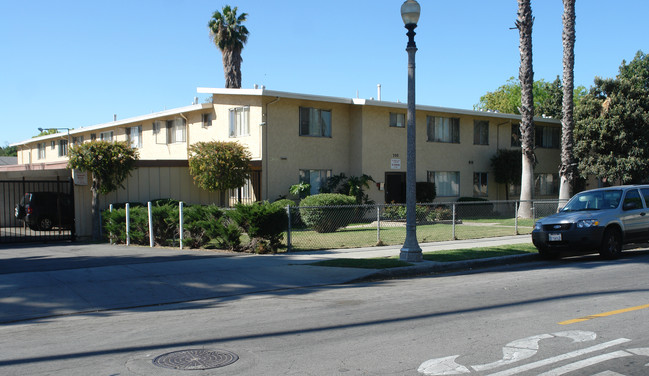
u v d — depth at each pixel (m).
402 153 27.27
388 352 5.73
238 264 12.01
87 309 8.46
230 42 34.50
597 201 13.97
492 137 31.44
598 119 28.72
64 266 11.79
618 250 13.26
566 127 25.39
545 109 52.50
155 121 30.16
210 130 25.98
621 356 5.46
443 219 24.14
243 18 34.69
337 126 25.86
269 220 13.72
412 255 12.34
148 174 20.88
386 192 26.92
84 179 18.62
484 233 19.22
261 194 23.30
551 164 34.38
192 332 6.87
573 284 9.74
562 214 13.67
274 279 10.61
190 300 9.16
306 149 24.69
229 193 24.72
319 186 25.28
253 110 23.52
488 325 6.80
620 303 7.93
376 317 7.43
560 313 7.38
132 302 8.91
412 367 5.22
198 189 22.52
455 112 28.77
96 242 17.91
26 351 6.11
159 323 7.47
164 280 10.35
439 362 5.36
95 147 18.20
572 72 25.16
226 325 7.22
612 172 28.17
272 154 23.50
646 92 29.22
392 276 11.30
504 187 32.12
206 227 14.56
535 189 33.47
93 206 18.50
